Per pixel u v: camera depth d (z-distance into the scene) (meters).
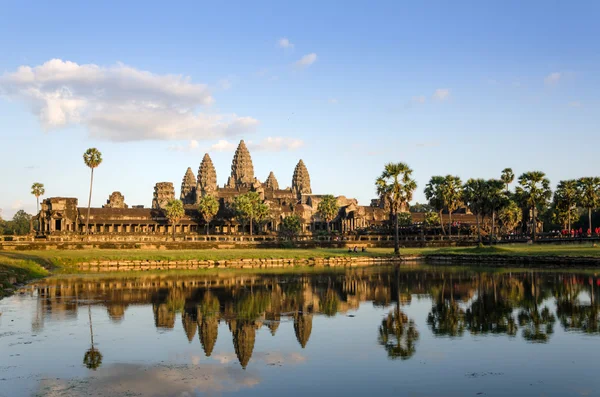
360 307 42.75
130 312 40.06
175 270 81.44
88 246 109.62
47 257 88.12
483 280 61.62
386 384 22.91
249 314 39.47
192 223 164.25
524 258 87.94
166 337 31.66
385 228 168.38
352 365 25.70
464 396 21.42
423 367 25.31
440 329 33.72
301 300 46.66
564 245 111.81
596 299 45.22
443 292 51.44
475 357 26.97
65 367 25.30
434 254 103.44
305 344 29.94
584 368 24.98
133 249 110.62
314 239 132.62
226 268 85.81
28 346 29.23
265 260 95.56
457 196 139.25
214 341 30.67
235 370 24.94
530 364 25.69
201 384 22.92
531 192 126.44
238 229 173.00
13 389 22.12
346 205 190.62
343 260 99.00
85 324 35.41
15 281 57.75
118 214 160.00
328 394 21.69
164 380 23.45
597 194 131.00
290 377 23.91
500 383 22.94
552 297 46.62
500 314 38.78
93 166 134.75
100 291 52.47
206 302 45.34
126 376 23.97
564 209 136.38
